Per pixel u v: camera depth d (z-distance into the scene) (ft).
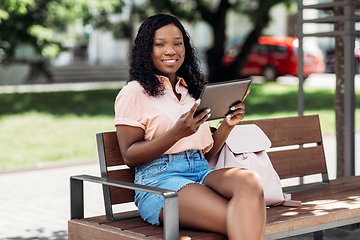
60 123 40.50
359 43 65.72
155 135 10.51
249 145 12.01
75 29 92.17
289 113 45.70
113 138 11.23
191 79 11.74
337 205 11.59
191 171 10.64
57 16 50.06
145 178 10.49
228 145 11.82
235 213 9.13
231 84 9.62
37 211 18.90
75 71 88.07
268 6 58.03
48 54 49.42
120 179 11.31
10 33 47.26
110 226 10.39
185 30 11.60
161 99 10.69
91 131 37.47
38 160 28.84
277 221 10.19
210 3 62.64
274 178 11.79
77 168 26.71
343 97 16.70
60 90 65.26
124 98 10.50
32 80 81.25
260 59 76.95
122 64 92.27
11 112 45.73
